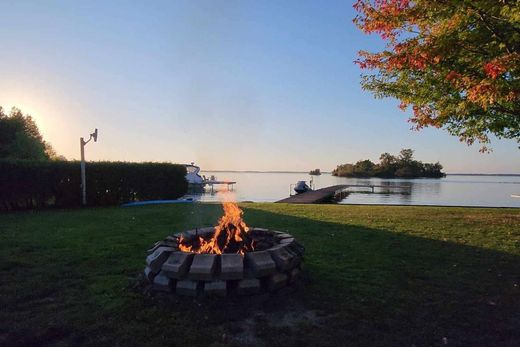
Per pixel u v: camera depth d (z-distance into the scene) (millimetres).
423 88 9516
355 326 3490
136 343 3098
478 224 9234
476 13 5926
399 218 10250
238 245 4703
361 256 6008
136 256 5852
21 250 6176
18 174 13250
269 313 3746
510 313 3830
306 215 10945
